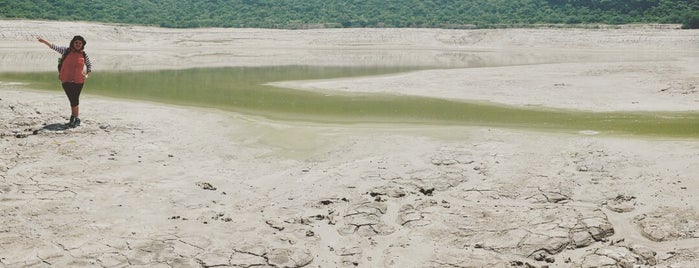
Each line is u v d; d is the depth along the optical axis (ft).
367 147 38.70
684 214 26.68
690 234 24.76
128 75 92.38
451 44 209.87
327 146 39.19
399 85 75.72
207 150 38.06
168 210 27.27
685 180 31.14
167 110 51.98
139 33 197.57
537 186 30.58
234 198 29.17
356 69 109.50
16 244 23.11
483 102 61.46
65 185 30.12
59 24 188.75
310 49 181.98
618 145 38.60
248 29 223.30
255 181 31.91
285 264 22.17
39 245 23.12
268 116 51.34
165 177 32.14
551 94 67.36
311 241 24.23
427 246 23.95
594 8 247.70
